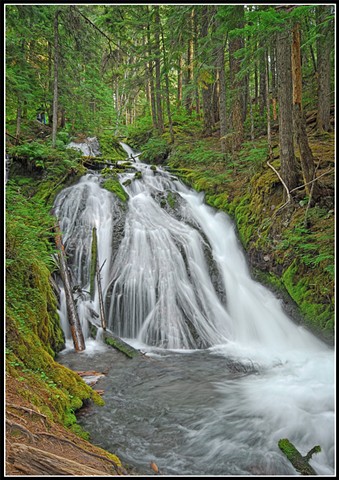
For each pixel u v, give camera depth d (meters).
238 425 4.80
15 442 2.94
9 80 9.55
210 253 10.44
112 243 10.45
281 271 8.69
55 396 4.36
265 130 15.50
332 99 14.45
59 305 8.15
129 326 8.77
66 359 6.92
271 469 4.03
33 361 4.79
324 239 7.40
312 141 11.93
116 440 4.44
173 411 5.14
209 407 5.22
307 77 17.78
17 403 3.58
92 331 8.12
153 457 4.18
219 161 14.41
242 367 6.74
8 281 5.84
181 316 8.72
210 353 7.62
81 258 10.03
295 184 9.29
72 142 18.06
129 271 9.54
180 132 20.03
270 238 9.28
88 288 9.48
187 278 9.58
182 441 4.48
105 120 26.42
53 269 8.44
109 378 6.19
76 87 15.35
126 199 12.16
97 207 11.53
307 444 4.52
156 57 16.36
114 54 8.73
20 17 8.41
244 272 10.23
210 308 9.13
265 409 5.20
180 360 7.15
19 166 12.59
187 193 13.89
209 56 9.30
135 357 7.11
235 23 7.58
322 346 7.20
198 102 21.92
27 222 8.09
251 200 10.98
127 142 24.30
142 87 18.59
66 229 10.84
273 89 16.45
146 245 10.26
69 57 14.11
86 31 11.02
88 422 4.75
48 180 12.27
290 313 8.13
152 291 9.12
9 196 8.02
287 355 7.33
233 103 12.69
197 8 9.05
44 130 16.62
